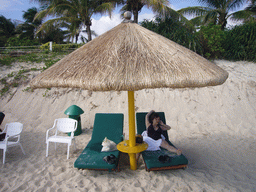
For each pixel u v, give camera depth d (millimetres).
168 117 6340
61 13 11539
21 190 2695
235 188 2646
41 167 3383
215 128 5621
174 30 9336
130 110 2973
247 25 9039
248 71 7809
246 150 4160
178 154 3203
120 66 2123
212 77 2230
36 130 5746
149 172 3117
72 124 4117
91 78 2055
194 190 2607
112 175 3059
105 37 2783
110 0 11586
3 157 3533
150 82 1979
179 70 2160
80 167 2939
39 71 8578
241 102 6523
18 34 22234
